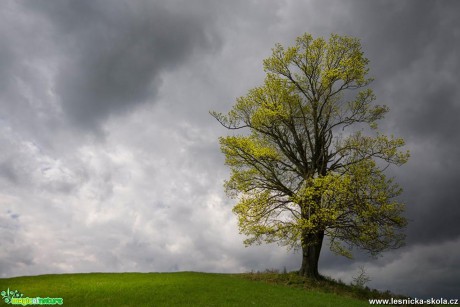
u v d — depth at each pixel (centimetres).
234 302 1897
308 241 2750
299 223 2520
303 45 2834
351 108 2878
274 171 2869
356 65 2739
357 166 2562
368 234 2548
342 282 2816
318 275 2781
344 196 2475
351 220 2569
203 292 2078
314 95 2914
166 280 2439
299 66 2861
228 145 2820
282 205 2725
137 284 2275
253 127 2970
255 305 1855
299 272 2817
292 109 2958
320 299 2103
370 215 2475
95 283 2336
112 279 2514
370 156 2644
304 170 2891
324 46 2806
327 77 2758
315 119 2909
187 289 2130
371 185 2477
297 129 3012
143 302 1852
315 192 2511
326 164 2852
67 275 2767
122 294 2000
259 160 2830
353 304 2078
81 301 1873
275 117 2842
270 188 2805
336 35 2805
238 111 2955
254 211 2653
